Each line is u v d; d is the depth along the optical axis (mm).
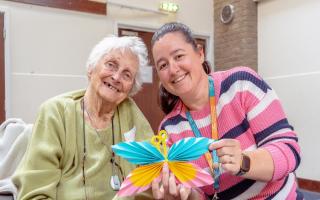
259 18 4449
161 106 1173
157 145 867
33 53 3572
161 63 1042
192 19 4770
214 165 981
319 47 3633
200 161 1022
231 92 1021
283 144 890
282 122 948
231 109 1018
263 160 832
